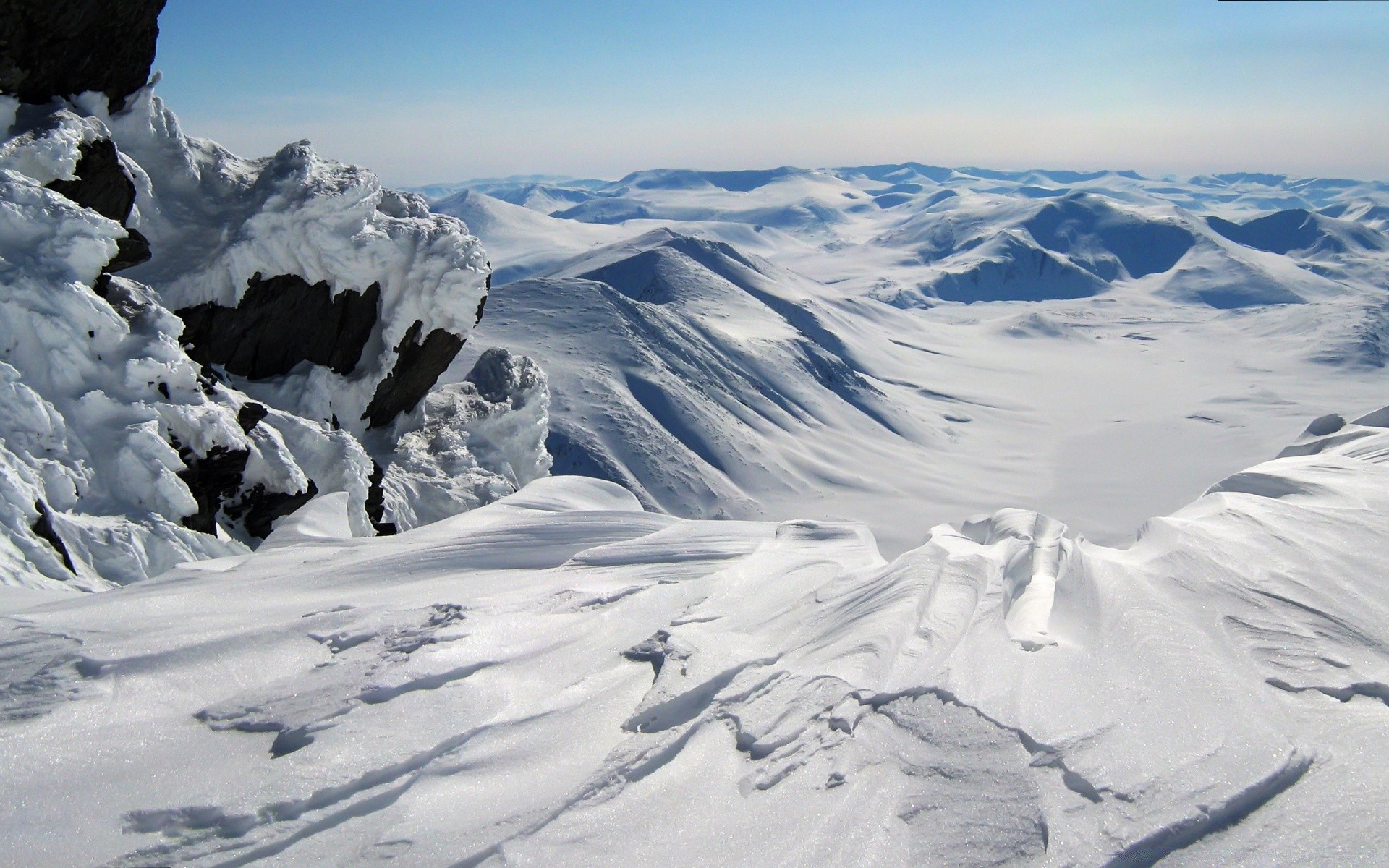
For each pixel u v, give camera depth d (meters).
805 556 8.77
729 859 3.63
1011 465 151.25
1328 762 4.05
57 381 11.61
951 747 4.29
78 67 15.47
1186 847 3.51
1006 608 6.61
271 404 17.66
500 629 6.30
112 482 11.35
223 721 4.95
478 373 25.86
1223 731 4.28
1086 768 4.02
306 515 13.35
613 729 4.93
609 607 6.79
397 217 20.28
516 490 21.59
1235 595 6.29
